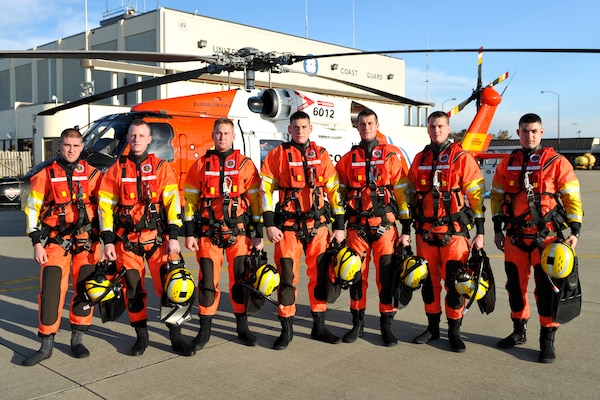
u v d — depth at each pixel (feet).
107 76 98.58
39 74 116.06
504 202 12.48
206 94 28.60
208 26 89.66
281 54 27.27
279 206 12.91
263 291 12.35
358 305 13.26
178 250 12.02
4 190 26.14
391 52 21.52
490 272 12.42
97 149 25.66
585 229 34.94
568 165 11.80
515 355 12.17
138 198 11.91
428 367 11.48
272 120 29.84
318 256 13.03
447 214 12.37
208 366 11.59
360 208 13.07
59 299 12.00
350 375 11.05
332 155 31.24
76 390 10.32
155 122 26.30
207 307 12.69
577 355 12.11
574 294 11.58
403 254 13.15
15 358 12.08
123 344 13.03
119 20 94.84
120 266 12.17
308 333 13.92
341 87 112.47
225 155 12.73
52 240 11.93
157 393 10.18
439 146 12.68
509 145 223.71
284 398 9.95
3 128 94.12
